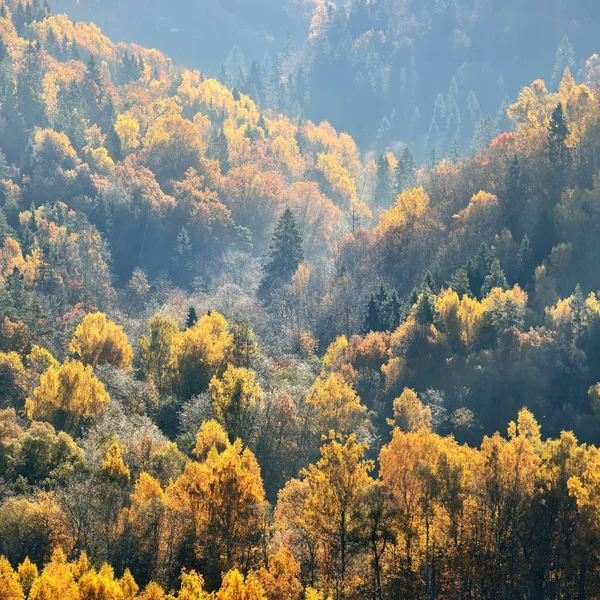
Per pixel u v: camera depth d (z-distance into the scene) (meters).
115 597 152.88
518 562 194.00
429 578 187.12
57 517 188.25
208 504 186.50
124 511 187.50
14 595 155.62
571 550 191.75
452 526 192.25
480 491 199.88
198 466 195.00
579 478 199.00
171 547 184.25
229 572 157.75
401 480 191.38
